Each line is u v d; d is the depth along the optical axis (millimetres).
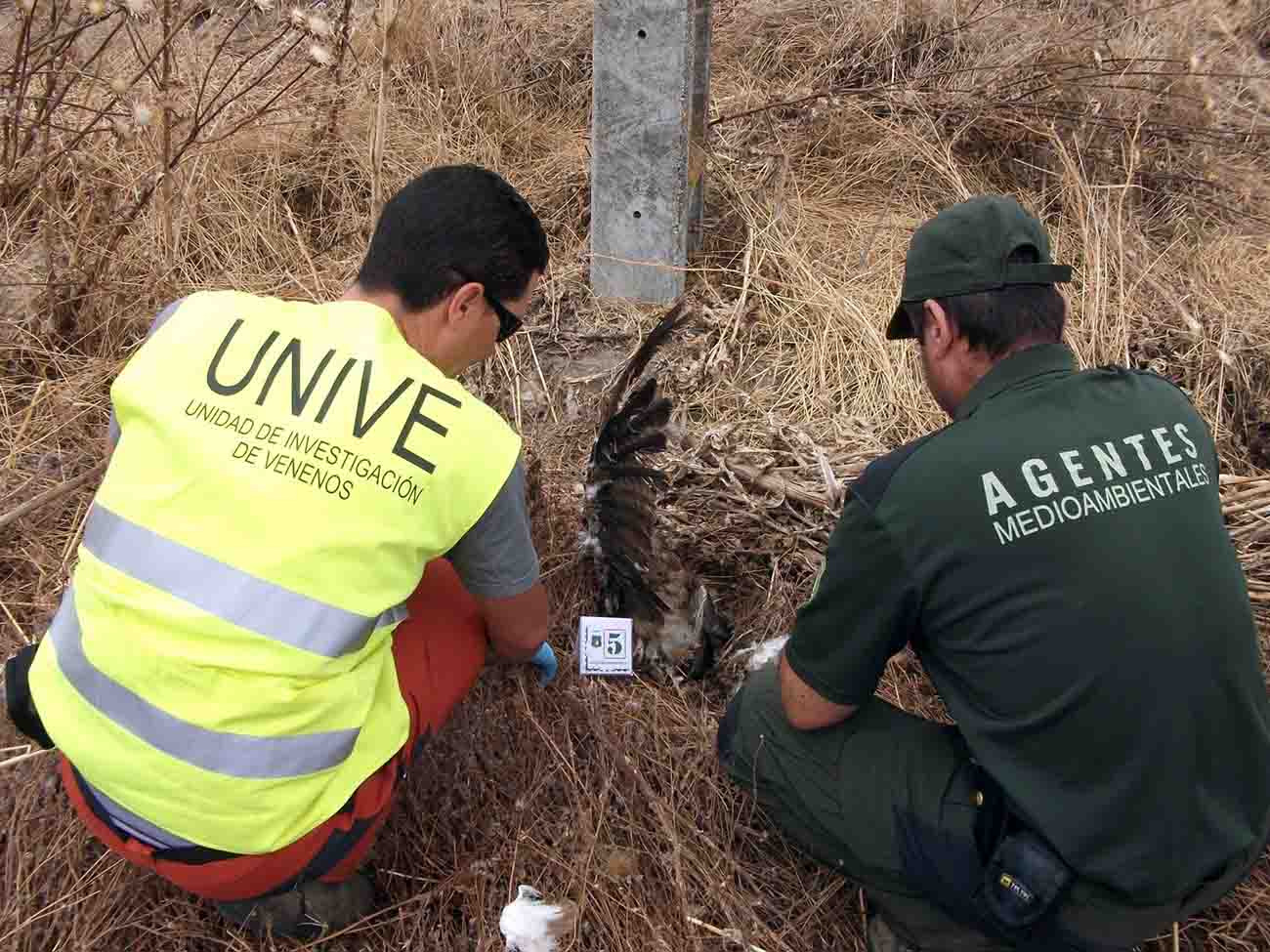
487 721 1951
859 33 4301
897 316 1703
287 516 1339
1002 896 1491
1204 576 1427
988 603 1427
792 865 1918
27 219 3008
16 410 2592
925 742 1695
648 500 2170
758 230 3445
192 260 3100
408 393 1410
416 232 1468
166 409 1390
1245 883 1856
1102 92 3879
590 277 3328
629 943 1729
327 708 1385
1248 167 3828
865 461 2621
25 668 1601
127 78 3328
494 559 1551
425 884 1823
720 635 2266
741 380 2986
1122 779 1411
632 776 1938
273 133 3418
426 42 3881
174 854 1442
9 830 1754
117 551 1371
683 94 2943
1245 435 2939
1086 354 3012
